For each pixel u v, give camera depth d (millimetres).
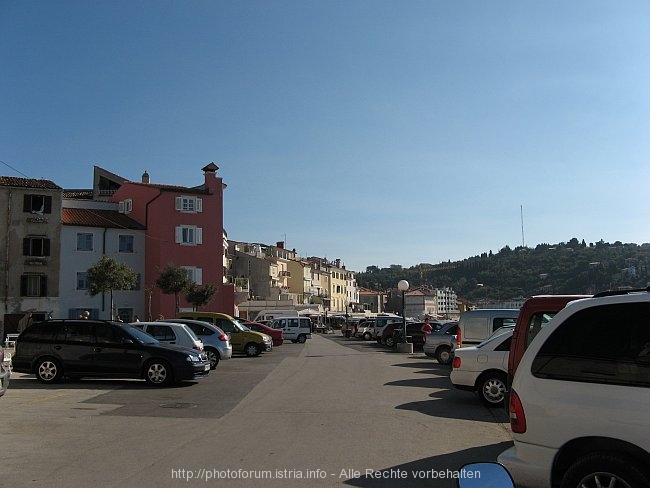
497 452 8625
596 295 5539
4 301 44188
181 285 47812
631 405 4816
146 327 19594
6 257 44562
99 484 6805
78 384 16484
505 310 17938
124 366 16141
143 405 12805
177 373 16094
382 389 15844
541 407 5250
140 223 51906
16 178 47188
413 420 11195
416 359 27203
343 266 140500
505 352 12773
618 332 5133
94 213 50969
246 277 88625
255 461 7922
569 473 4980
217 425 10531
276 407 12672
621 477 4734
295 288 104938
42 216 46000
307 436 9617
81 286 47562
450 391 15422
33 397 13852
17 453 8312
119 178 63312
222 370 21562
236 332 29438
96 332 16422
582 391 5082
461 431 10188
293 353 32156
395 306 113562
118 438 9359
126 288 45219
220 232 53656
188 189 52469
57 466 7605
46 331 16562
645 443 4695
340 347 39375
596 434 4918
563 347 5348
